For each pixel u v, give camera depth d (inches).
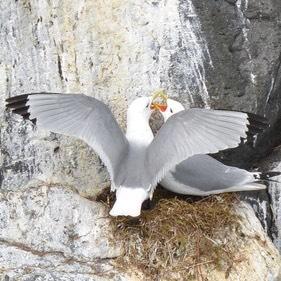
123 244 430.3
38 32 461.7
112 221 434.6
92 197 463.8
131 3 457.7
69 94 416.5
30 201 439.2
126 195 416.5
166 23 457.4
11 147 465.4
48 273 410.6
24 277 408.2
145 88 461.1
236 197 462.9
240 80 459.8
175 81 459.2
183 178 447.2
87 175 465.4
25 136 464.1
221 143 395.2
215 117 398.6
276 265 443.2
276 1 461.1
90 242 429.7
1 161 466.6
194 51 457.7
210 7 456.8
